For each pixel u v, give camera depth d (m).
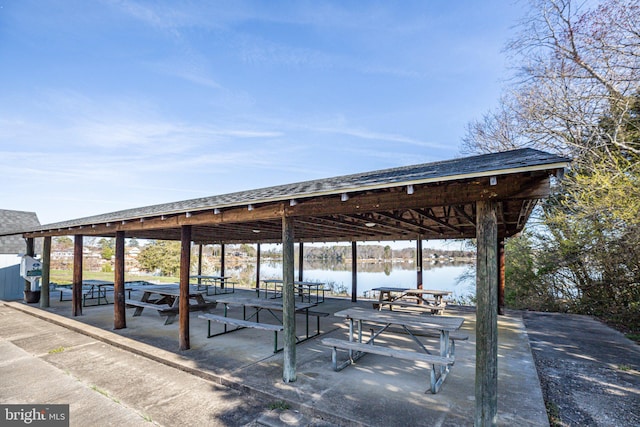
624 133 7.38
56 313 7.72
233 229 7.32
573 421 2.86
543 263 9.80
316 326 6.53
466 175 2.16
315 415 2.93
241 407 3.13
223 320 5.16
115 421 2.86
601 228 7.82
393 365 4.16
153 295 10.88
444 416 2.79
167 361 4.34
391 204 2.79
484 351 2.36
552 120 9.19
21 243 12.59
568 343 5.49
